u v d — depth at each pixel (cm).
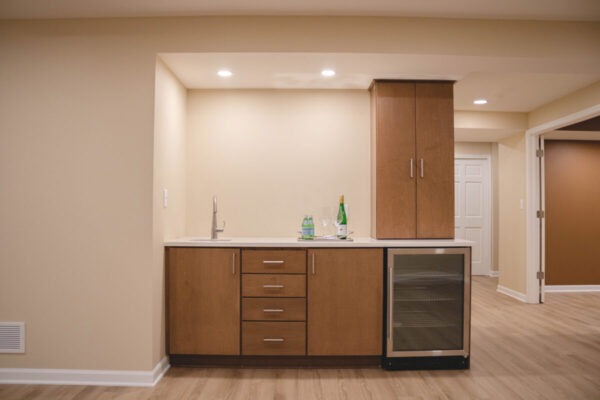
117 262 238
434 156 286
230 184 310
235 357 262
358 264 259
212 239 284
